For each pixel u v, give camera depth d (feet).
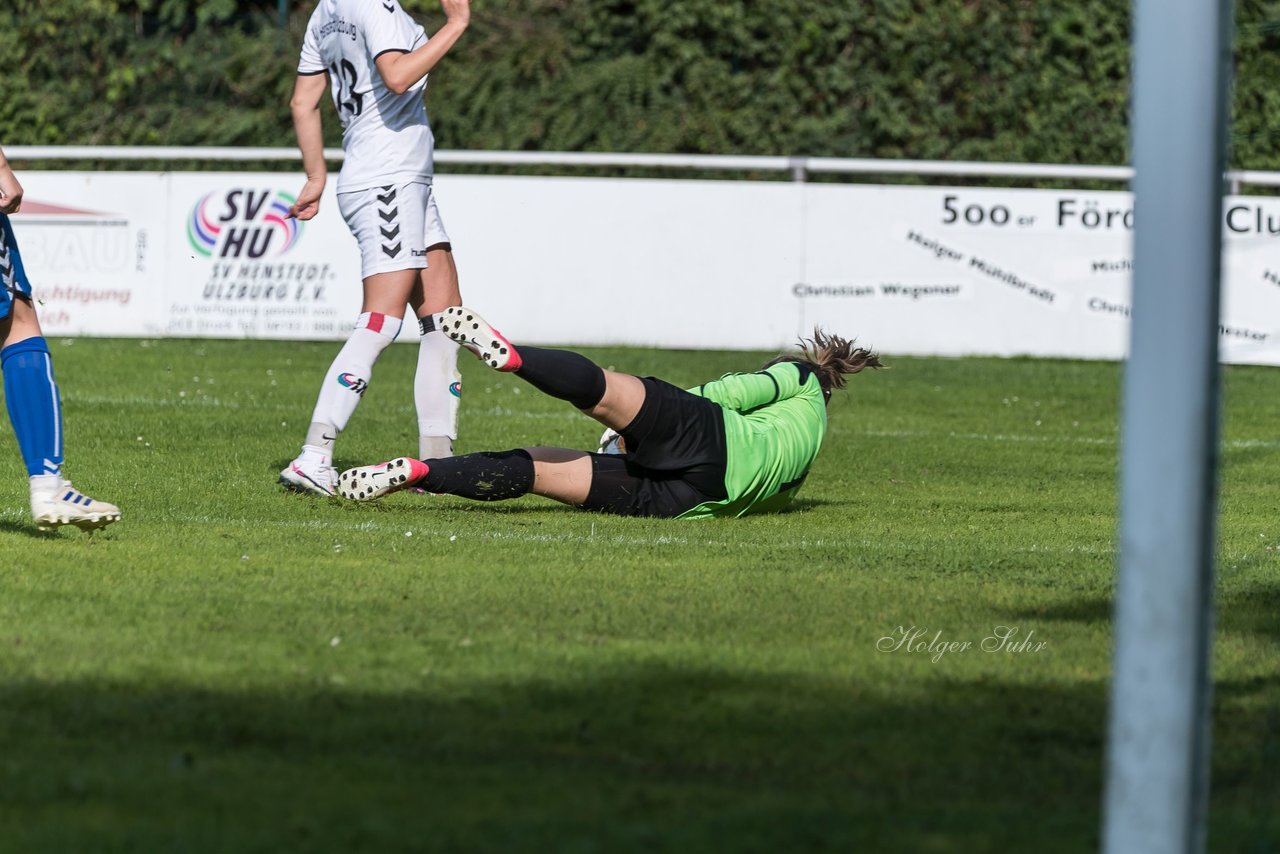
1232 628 62.08
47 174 186.19
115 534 74.13
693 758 44.14
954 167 186.50
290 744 44.27
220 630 56.08
